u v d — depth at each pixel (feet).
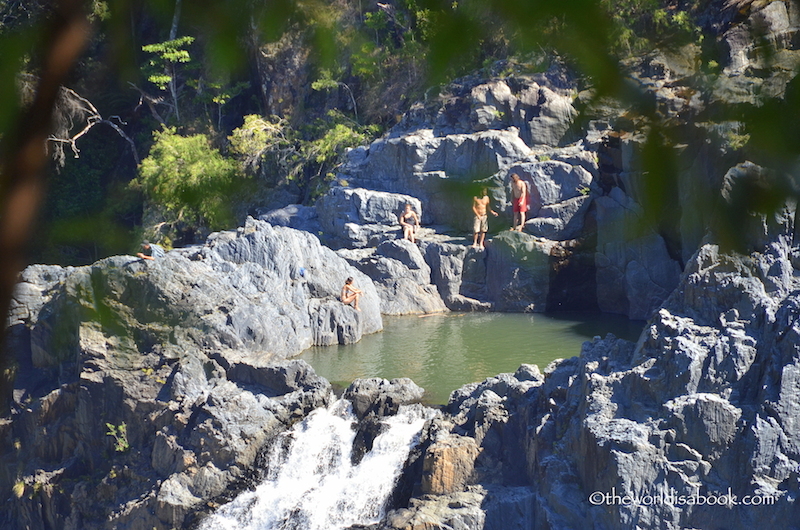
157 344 169.68
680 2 60.75
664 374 111.14
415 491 126.41
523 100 236.02
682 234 188.55
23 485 166.09
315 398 155.02
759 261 121.49
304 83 319.27
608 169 216.74
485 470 123.13
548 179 221.05
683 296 127.24
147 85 357.82
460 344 186.91
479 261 224.74
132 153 354.95
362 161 263.49
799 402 101.35
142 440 162.20
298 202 303.27
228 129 352.28
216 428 150.82
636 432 105.60
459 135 239.91
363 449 142.00
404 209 242.37
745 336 110.22
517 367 165.78
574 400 120.78
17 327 178.19
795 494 97.35
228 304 178.70
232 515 142.51
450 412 140.67
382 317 222.28
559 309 218.38
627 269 204.23
